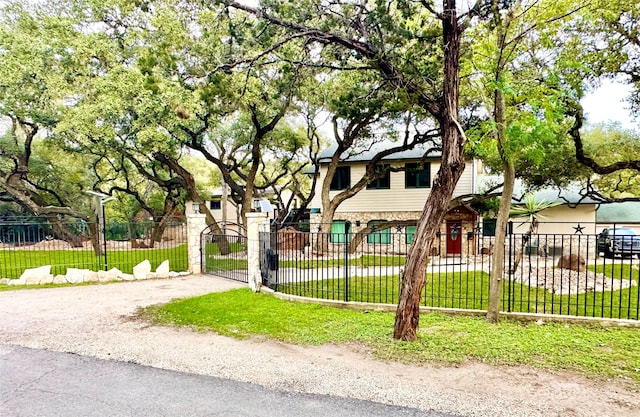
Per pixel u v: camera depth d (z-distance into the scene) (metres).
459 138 4.78
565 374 3.81
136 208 26.64
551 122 5.03
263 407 3.24
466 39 6.63
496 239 5.74
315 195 21.84
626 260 13.10
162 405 3.29
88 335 5.28
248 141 20.25
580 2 5.57
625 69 10.59
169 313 6.49
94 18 12.77
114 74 11.76
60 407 3.27
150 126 12.40
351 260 13.73
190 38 10.87
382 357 4.32
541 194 17.38
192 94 10.91
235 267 11.54
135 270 10.52
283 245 13.02
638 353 4.34
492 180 18.09
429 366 4.05
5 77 11.72
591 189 15.17
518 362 4.12
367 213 18.88
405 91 5.78
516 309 6.60
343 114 12.32
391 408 3.20
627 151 12.99
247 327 5.58
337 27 6.12
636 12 9.04
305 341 4.92
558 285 8.51
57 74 12.18
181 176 17.17
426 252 4.85
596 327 5.38
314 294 8.05
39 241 16.73
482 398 3.34
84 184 23.14
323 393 3.48
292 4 5.88
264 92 13.09
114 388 3.63
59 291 8.69
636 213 18.30
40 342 4.98
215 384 3.70
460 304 6.85
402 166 18.16
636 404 3.20
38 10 13.55
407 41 6.53
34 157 20.61
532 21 5.59
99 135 12.66
